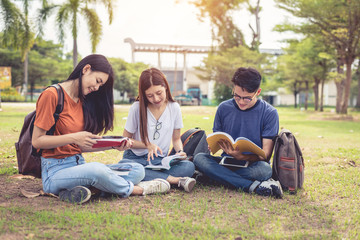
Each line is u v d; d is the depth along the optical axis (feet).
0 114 45.19
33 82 139.74
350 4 55.31
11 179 11.31
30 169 9.24
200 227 7.13
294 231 7.21
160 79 9.96
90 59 8.36
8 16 50.57
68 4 48.91
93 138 8.55
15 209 7.97
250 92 9.98
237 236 6.78
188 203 9.11
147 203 9.00
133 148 10.67
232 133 11.35
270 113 10.87
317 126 39.47
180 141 11.73
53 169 8.90
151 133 10.85
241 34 97.86
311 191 10.61
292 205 9.17
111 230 6.81
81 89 8.38
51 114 8.24
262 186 10.03
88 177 8.57
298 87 133.28
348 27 59.67
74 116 8.70
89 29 50.16
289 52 96.99
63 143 8.20
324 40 66.49
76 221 7.24
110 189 9.02
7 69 97.30
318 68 85.56
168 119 11.05
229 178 10.59
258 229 7.22
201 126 32.83
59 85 8.50
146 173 10.57
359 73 93.30
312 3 58.85
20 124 31.12
